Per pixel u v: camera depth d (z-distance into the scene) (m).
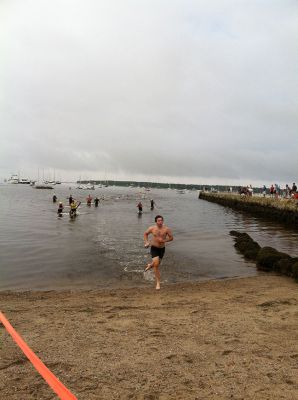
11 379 4.24
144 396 3.91
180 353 5.10
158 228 10.07
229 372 4.51
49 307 7.83
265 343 5.52
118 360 4.84
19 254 15.47
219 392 4.01
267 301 8.26
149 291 9.72
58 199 76.19
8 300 8.64
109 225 28.31
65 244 18.36
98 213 41.19
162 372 4.50
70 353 5.06
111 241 19.70
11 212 40.19
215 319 6.79
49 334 5.88
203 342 5.54
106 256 15.23
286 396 3.93
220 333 5.96
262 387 4.12
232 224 32.41
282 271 12.30
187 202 80.75
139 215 39.88
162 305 7.98
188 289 9.95
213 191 97.62
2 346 5.26
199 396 3.92
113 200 80.38
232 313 7.23
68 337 5.74
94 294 9.35
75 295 9.23
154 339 5.66
